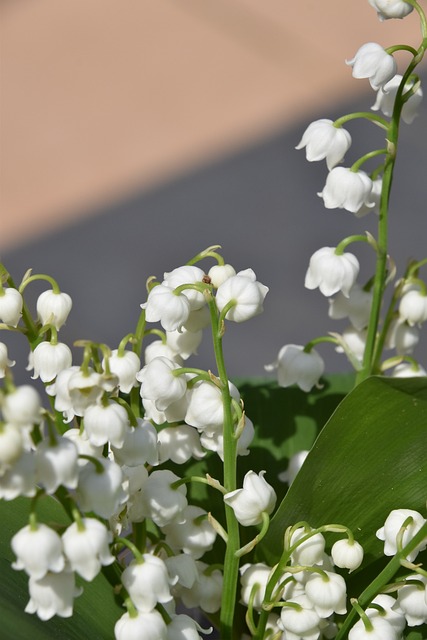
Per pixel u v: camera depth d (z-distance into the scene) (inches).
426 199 36.4
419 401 13.6
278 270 33.7
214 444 14.0
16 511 14.1
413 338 15.2
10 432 12.3
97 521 12.8
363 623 13.6
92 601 13.7
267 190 37.1
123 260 34.2
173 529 14.1
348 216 36.1
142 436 13.4
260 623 13.7
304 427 15.2
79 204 36.2
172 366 13.8
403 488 14.0
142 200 36.6
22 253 34.2
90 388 13.0
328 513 14.1
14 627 12.9
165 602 13.3
